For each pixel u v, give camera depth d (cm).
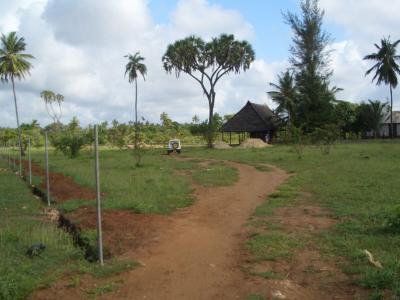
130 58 5838
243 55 5153
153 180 1741
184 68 5234
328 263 704
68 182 1819
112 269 696
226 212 1147
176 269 710
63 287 632
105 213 1110
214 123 5269
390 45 5416
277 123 5781
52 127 6350
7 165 3059
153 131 5906
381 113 6241
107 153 4041
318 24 5481
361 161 2319
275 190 1470
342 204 1159
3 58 4584
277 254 752
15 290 602
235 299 587
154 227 973
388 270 624
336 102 5900
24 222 1065
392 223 858
